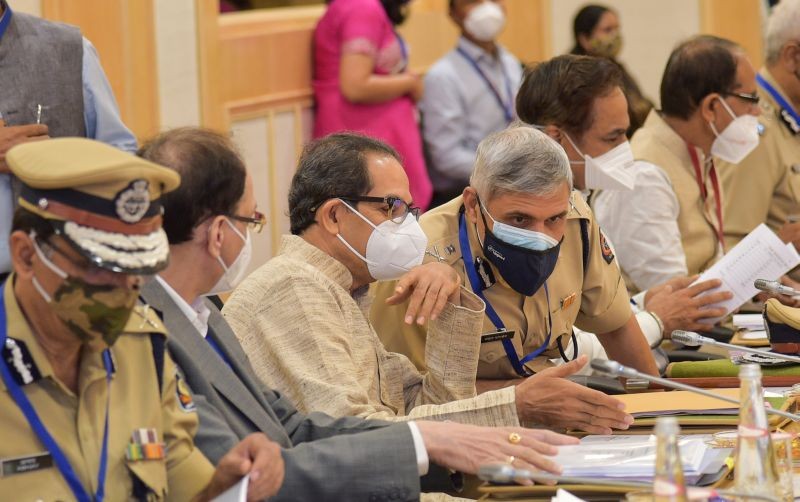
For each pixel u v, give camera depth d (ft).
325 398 12.86
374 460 11.63
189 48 28.91
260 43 31.60
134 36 26.91
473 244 15.56
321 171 14.03
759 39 41.86
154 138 11.75
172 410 10.59
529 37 43.86
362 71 31.89
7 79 15.61
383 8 32.50
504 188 14.70
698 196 21.58
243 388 12.05
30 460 9.61
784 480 10.48
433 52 41.39
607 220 21.27
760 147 23.44
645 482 11.00
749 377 10.11
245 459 10.28
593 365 11.72
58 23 16.29
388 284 15.81
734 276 18.98
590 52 33.76
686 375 16.44
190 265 11.72
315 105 33.65
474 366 14.38
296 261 13.87
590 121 17.98
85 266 9.13
